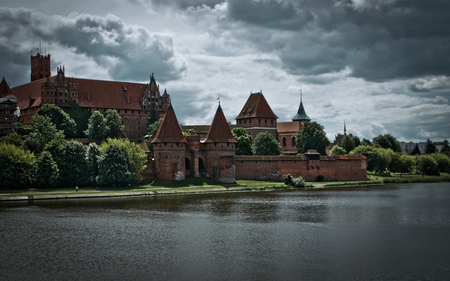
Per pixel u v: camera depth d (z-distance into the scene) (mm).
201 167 123062
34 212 74438
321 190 112938
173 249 52781
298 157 131375
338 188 119125
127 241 56156
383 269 46094
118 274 44250
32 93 171875
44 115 146125
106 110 176500
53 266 46375
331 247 54062
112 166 100938
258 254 50938
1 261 47875
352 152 158250
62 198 91500
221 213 75438
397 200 93562
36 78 195875
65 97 165000
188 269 45719
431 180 145750
